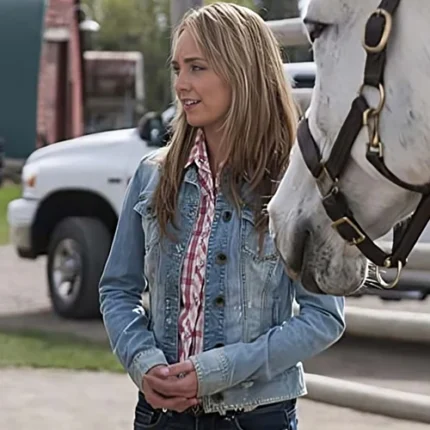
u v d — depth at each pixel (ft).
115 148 42.42
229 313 14.29
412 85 11.96
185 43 14.48
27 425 28.43
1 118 138.41
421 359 35.55
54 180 43.16
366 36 12.05
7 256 65.62
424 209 12.58
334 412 29.60
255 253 14.32
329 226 12.98
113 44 271.90
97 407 30.30
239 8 14.61
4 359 35.76
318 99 12.64
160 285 14.70
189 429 14.69
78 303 42.47
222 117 14.53
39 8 138.72
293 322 14.29
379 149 12.19
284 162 14.48
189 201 14.66
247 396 14.34
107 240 42.32
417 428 27.89
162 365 14.21
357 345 38.04
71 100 165.68
